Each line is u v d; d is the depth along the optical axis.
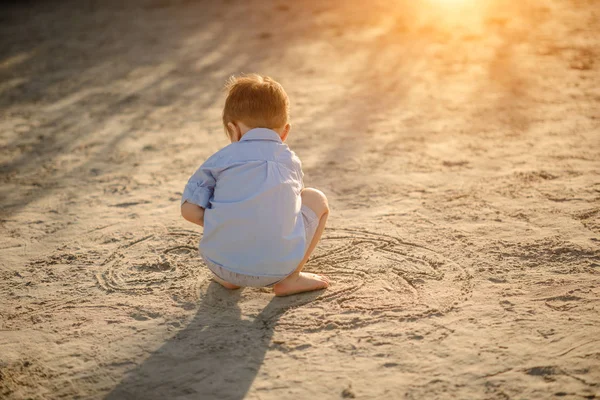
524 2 9.95
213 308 2.58
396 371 2.13
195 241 3.19
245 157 2.46
